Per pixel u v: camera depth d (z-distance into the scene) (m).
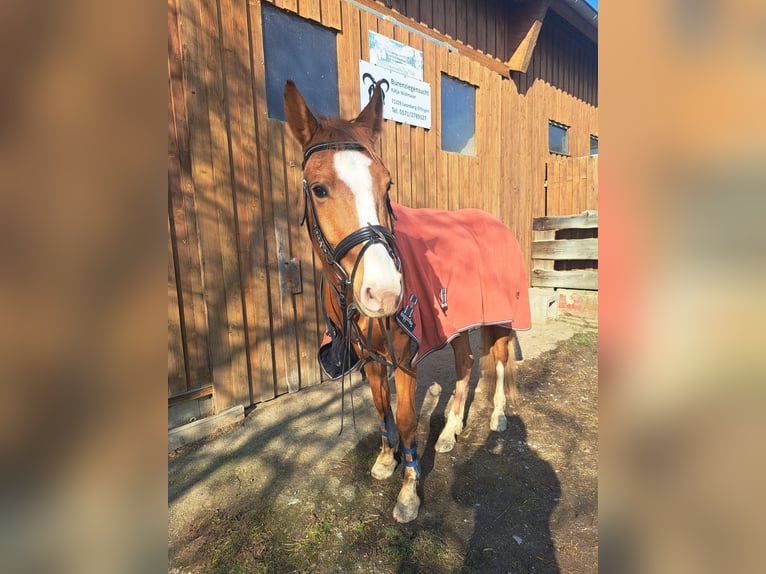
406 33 4.51
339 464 2.61
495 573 1.79
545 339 5.14
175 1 2.82
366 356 2.12
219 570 1.83
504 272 3.06
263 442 2.87
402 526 2.07
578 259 6.55
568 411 3.29
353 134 1.68
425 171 4.94
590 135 8.34
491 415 3.13
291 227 3.58
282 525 2.09
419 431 3.02
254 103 3.28
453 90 5.35
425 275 2.26
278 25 3.47
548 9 6.49
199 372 3.05
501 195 6.14
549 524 2.07
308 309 3.74
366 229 1.52
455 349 2.88
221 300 3.12
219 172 3.08
